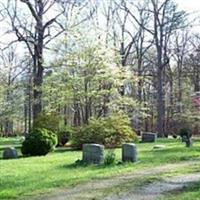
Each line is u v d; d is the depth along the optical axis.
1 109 61.16
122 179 15.27
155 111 62.56
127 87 50.62
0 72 62.19
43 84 37.22
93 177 15.53
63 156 22.58
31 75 55.44
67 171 16.89
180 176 15.88
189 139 28.41
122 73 37.59
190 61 64.12
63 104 36.41
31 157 23.06
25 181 14.69
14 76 62.47
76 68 35.88
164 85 60.62
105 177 15.60
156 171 17.12
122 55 45.06
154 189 13.41
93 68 35.66
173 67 66.31
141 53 54.03
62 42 37.72
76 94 35.56
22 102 59.94
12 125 70.94
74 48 36.62
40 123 32.25
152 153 23.38
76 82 35.50
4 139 48.09
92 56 35.81
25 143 24.53
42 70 38.03
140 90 54.53
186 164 19.34
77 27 38.25
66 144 31.31
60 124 32.16
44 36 38.69
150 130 63.22
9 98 60.66
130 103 38.94
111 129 28.47
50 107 36.09
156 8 49.88
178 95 64.44
